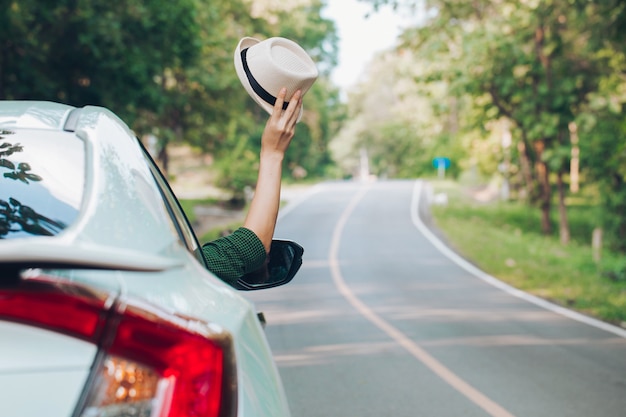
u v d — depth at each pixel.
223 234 2.70
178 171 64.31
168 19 19.02
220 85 33.38
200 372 1.29
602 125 27.56
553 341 10.73
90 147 1.77
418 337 10.88
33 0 15.65
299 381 8.06
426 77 29.89
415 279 19.06
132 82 18.73
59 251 1.13
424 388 7.77
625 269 21.08
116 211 1.55
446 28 28.56
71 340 1.19
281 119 2.50
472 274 20.31
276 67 2.48
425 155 104.12
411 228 35.16
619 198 27.34
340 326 11.86
